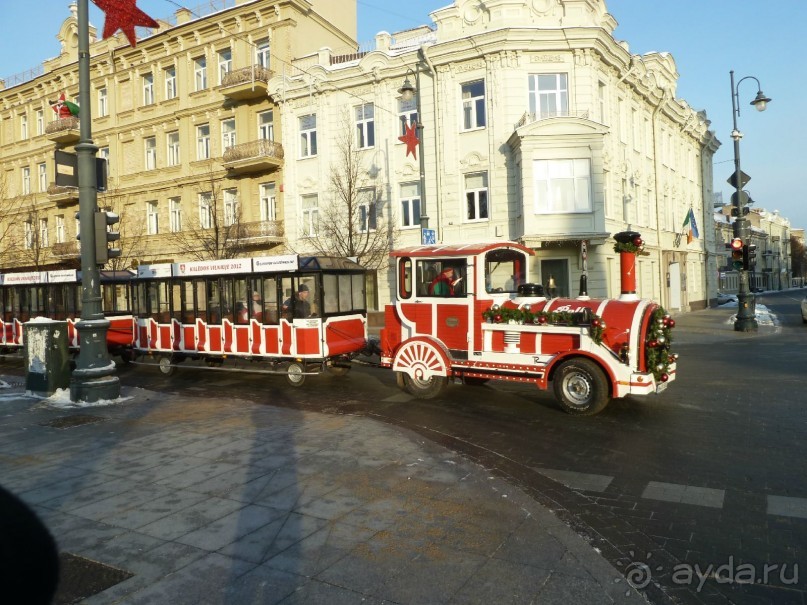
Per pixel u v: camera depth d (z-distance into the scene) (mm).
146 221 31578
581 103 21922
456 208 23234
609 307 8742
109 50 31984
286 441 7195
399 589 3650
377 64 24500
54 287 16656
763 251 97500
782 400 9344
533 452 6914
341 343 12398
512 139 21438
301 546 4258
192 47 29281
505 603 3486
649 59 29344
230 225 26422
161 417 8773
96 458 6602
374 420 8445
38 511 5000
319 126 25969
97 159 10289
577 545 4266
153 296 14430
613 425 8117
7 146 38406
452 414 9031
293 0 26578
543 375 9102
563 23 22000
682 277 33312
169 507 5055
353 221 24281
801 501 5219
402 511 4906
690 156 36188
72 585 3725
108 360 10344
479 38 22094
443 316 10172
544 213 20938
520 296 9891
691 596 3656
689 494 5445
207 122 29344
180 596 3586
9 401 10320
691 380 11445
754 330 20703
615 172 24156
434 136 23703
